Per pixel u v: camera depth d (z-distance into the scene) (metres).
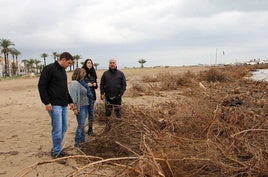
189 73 28.95
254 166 4.43
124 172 3.96
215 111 7.09
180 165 4.46
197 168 4.58
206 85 20.78
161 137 5.62
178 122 7.00
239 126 6.59
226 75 27.05
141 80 30.52
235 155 4.96
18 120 10.59
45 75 6.00
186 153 4.84
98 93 19.48
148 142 5.51
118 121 6.98
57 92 6.14
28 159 6.30
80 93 6.93
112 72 8.41
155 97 15.99
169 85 20.94
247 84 21.70
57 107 6.18
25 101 15.80
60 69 6.19
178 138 5.61
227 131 6.09
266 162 4.65
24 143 7.58
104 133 6.85
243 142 5.19
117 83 8.35
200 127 6.52
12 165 5.97
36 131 8.90
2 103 15.15
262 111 8.23
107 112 8.37
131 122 6.78
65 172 5.48
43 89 5.98
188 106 7.85
